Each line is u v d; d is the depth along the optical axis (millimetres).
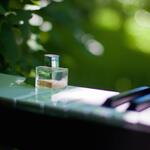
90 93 1017
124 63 3113
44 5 1523
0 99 964
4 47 1393
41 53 1493
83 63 2521
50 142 936
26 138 961
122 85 3039
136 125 828
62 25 1883
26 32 1394
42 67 1059
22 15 1378
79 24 2291
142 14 3291
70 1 2164
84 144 896
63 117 902
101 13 3080
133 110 878
